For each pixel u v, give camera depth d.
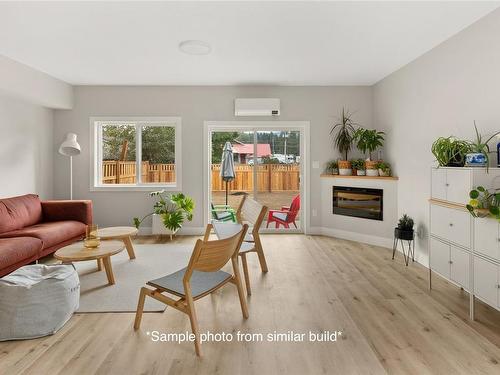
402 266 3.68
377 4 2.56
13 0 2.47
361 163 4.79
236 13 2.70
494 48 2.66
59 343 2.09
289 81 4.89
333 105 5.17
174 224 4.76
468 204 2.31
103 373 1.79
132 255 3.94
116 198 5.21
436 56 3.45
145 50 3.55
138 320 2.27
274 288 3.01
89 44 3.37
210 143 5.33
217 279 2.28
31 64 4.01
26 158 4.55
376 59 3.88
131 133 5.34
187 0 2.49
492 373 1.79
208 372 1.80
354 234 4.85
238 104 5.00
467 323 2.36
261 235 5.21
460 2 2.54
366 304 2.68
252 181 5.44
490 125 2.72
